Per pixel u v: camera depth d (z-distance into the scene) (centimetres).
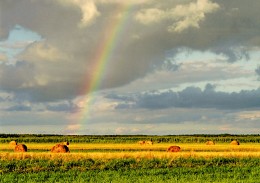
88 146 8831
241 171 4753
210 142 10312
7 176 4306
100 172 4569
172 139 15000
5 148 8175
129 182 3978
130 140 14250
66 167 4772
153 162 5022
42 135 18262
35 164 4788
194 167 4944
